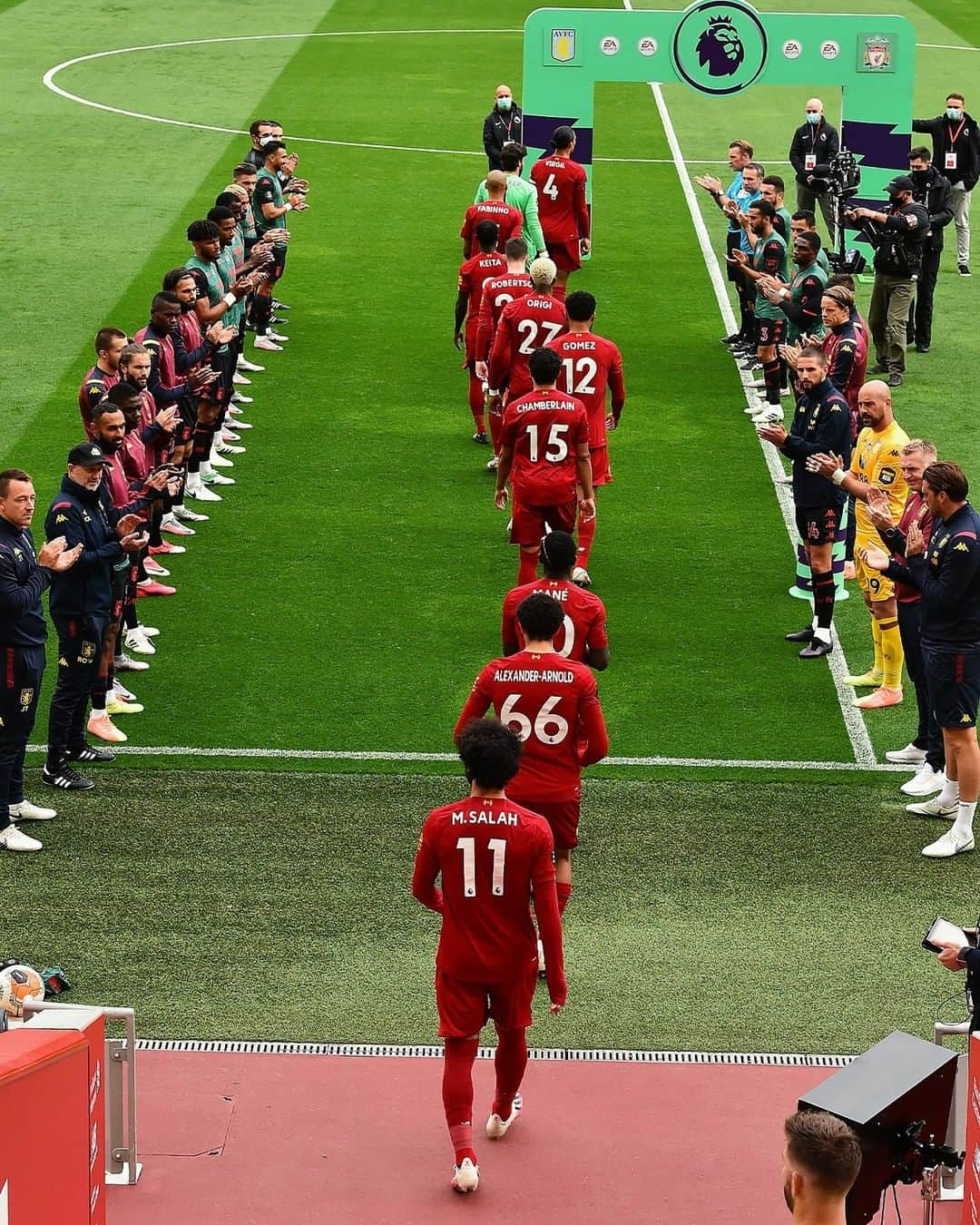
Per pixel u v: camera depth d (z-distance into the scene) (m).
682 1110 11.12
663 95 49.56
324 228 35.62
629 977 12.75
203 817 14.97
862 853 14.61
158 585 19.70
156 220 35.28
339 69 51.53
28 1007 10.12
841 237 31.38
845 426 17.77
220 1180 10.35
